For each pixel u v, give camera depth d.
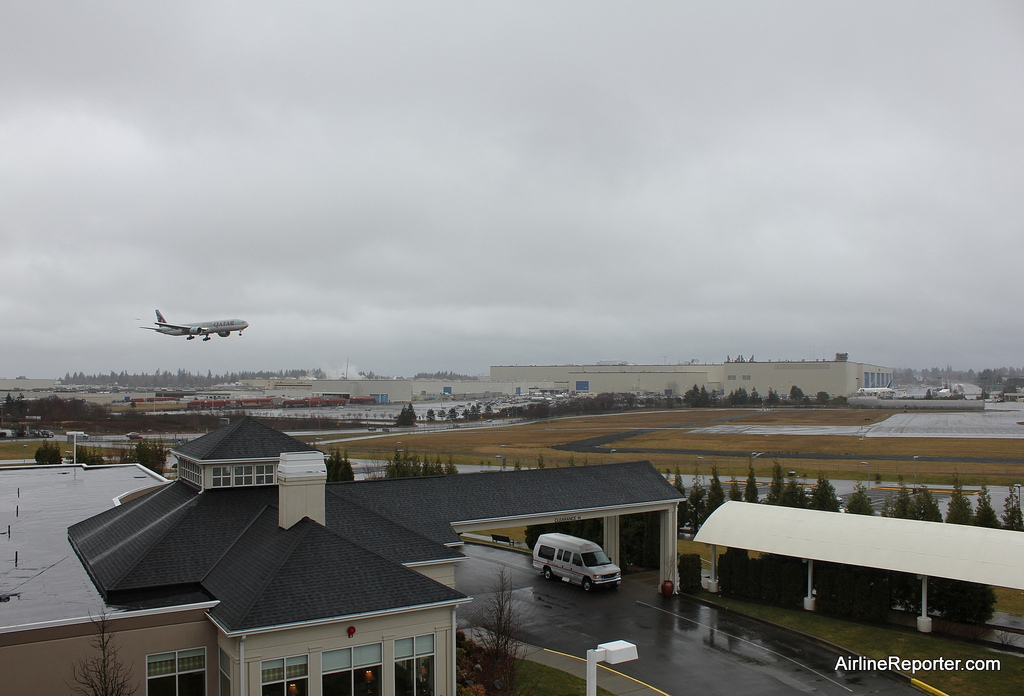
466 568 48.69
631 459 103.81
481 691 26.97
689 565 43.22
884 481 84.62
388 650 23.55
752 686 29.02
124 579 24.94
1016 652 32.62
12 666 20.55
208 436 34.88
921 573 34.53
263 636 21.61
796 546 39.00
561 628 36.22
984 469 91.25
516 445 125.69
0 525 37.28
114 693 20.19
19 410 170.50
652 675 30.06
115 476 55.72
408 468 66.62
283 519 27.41
